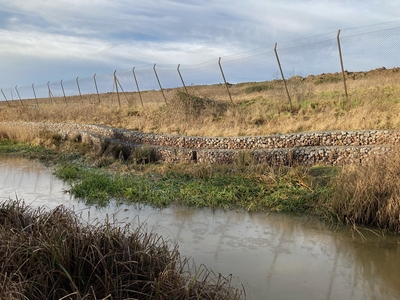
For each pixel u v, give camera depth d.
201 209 7.91
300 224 6.98
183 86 18.78
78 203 8.26
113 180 9.84
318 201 7.78
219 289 3.96
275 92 17.72
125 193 8.71
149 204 8.20
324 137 11.10
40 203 8.23
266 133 12.78
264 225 6.96
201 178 9.96
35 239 4.27
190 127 14.82
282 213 7.59
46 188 9.61
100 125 17.27
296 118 13.84
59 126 18.48
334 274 5.04
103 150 13.62
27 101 36.75
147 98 25.86
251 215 7.51
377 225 6.68
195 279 3.99
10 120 22.94
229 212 7.71
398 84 15.95
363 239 6.23
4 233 4.50
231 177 9.66
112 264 3.88
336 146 10.70
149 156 12.41
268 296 4.43
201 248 5.86
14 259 4.00
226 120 14.87
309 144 11.27
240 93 23.78
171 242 6.03
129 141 14.45
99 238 4.34
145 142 13.97
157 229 6.69
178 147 12.91
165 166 11.17
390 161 7.23
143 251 4.24
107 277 3.81
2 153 14.98
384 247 5.91
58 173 11.15
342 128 11.89
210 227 6.84
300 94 16.00
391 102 13.09
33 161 13.52
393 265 5.30
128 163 12.26
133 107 20.41
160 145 13.47
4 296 3.35
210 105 16.69
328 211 7.29
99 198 8.55
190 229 6.73
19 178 10.77
